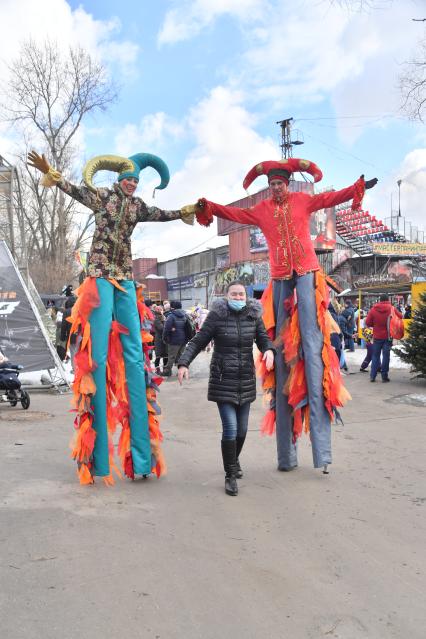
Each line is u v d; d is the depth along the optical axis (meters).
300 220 5.10
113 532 3.70
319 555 3.40
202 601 2.84
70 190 4.55
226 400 4.66
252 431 6.97
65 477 4.95
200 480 4.93
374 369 11.17
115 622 2.64
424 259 34.75
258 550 3.46
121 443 4.89
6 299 10.21
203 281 46.16
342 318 17.08
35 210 34.19
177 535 3.68
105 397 4.76
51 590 2.92
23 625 2.60
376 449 5.98
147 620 2.66
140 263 56.81
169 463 5.49
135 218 4.88
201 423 7.45
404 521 3.95
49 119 31.08
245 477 5.05
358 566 3.26
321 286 5.15
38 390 10.27
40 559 3.28
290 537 3.67
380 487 4.72
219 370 4.71
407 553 3.44
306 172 5.24
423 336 10.46
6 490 4.54
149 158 5.00
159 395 9.93
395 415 7.85
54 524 3.82
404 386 10.50
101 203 4.71
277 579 3.09
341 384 5.18
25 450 5.86
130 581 3.03
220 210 5.22
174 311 12.70
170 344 12.73
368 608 2.79
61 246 34.31
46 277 33.69
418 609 2.79
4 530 3.70
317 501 4.38
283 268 5.19
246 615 2.72
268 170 5.11
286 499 4.43
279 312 5.32
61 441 6.29
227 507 4.23
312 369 5.07
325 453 5.06
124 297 4.86
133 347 4.86
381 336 11.01
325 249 33.66
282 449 5.22
